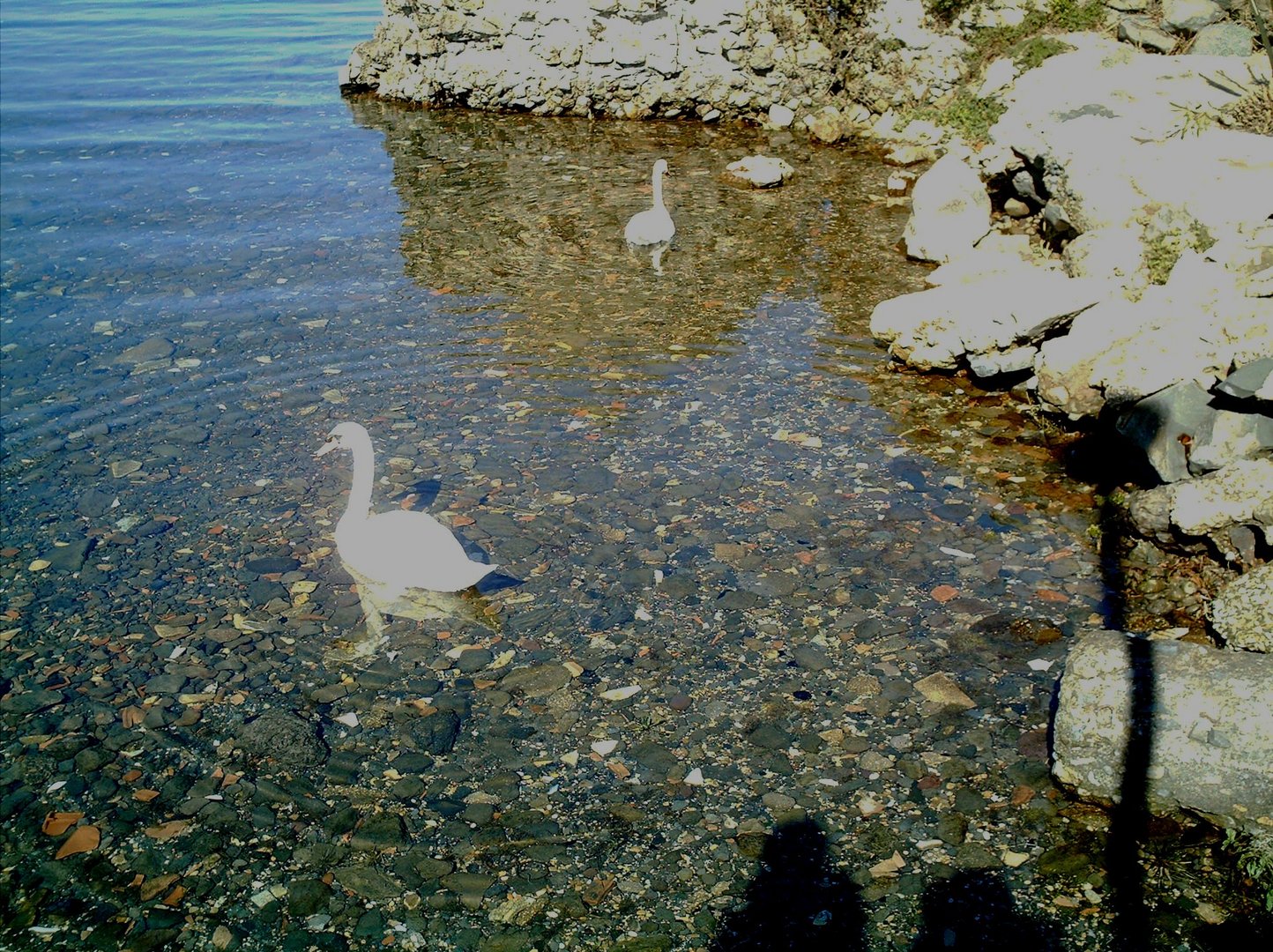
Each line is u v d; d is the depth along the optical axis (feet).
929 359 24.90
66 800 16.14
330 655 18.26
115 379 25.55
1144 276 24.72
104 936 14.28
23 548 20.48
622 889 14.69
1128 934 13.55
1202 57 33.24
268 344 26.91
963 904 14.15
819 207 34.81
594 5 44.39
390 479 22.04
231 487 22.07
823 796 15.83
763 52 42.83
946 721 16.78
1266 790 14.29
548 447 22.90
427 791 16.15
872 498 21.16
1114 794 15.25
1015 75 38.19
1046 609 18.49
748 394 24.52
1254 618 16.83
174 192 37.24
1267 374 19.21
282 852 15.42
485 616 18.88
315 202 36.27
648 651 18.12
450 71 46.78
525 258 31.60
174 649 18.42
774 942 13.78
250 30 62.90
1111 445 21.88
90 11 68.23
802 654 17.95
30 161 40.01
